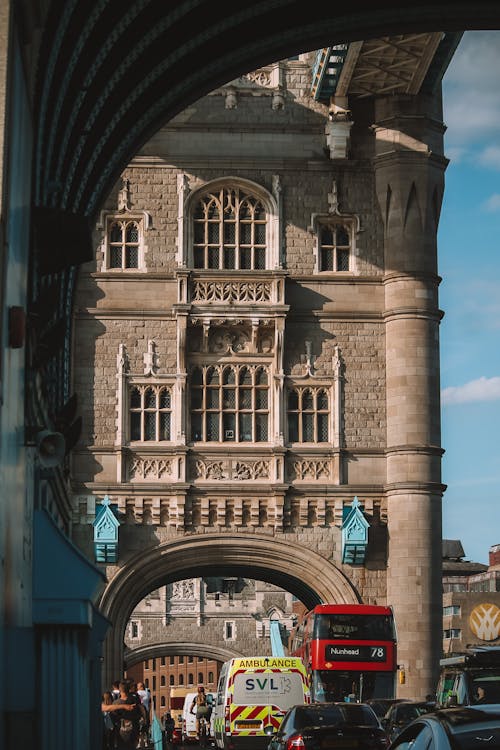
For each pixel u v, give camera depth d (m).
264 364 58.69
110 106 36.69
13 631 19.47
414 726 14.79
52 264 25.80
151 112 40.12
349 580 57.66
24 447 21.56
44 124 27.70
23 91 20.58
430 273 58.88
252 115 59.66
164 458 58.03
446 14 40.34
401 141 59.22
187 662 179.50
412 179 58.91
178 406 58.03
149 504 57.75
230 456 58.09
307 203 59.44
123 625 57.69
